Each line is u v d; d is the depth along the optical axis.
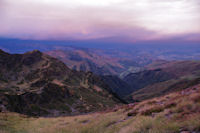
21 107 89.75
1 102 79.19
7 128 17.50
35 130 15.69
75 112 105.81
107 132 9.92
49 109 103.81
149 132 6.99
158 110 12.20
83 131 11.63
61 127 15.30
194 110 8.60
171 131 6.55
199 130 5.88
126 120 12.39
